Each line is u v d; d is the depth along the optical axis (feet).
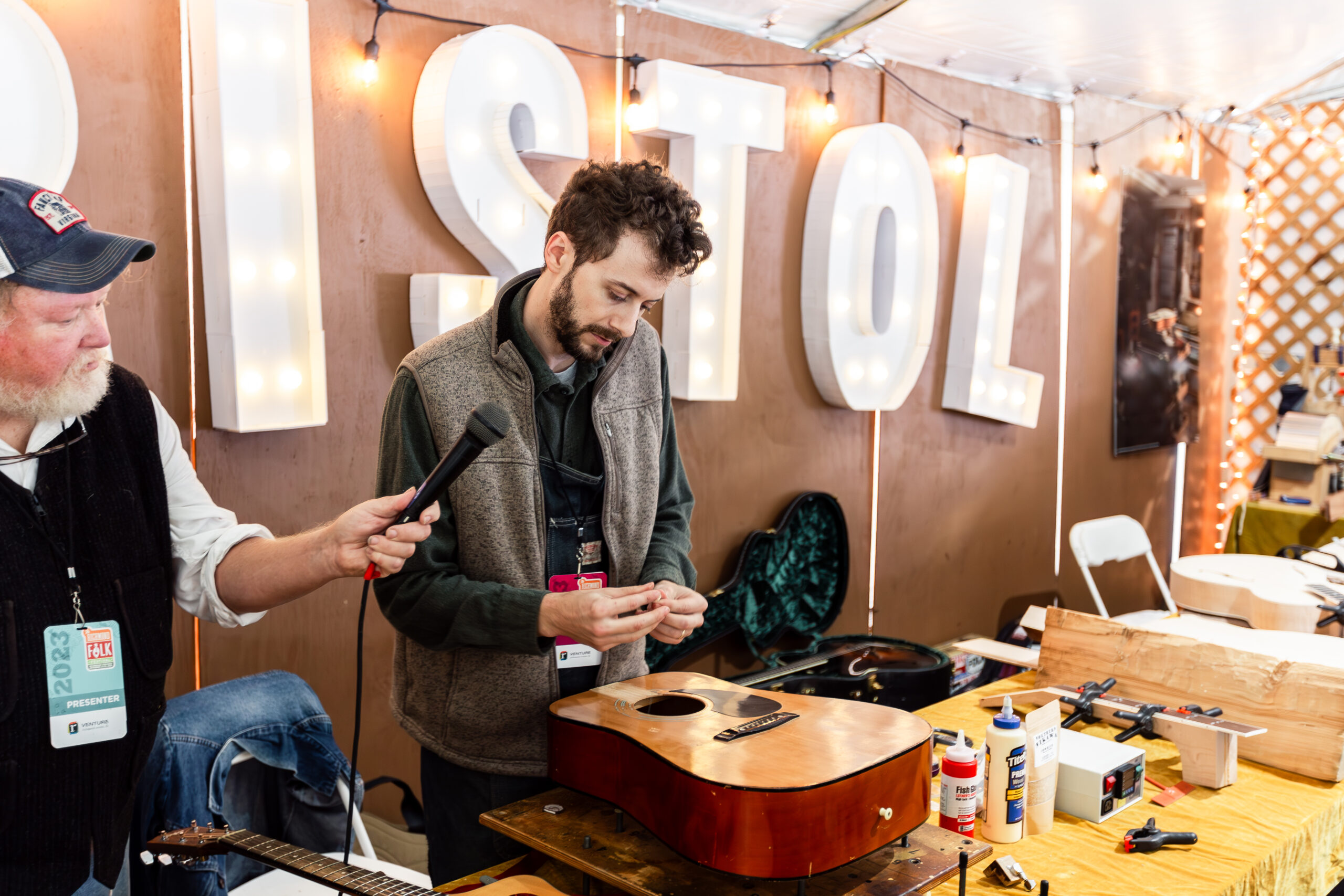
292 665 7.84
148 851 4.03
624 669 5.25
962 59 11.69
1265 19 11.14
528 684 4.86
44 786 3.93
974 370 12.06
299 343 7.50
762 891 3.84
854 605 11.70
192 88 7.05
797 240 10.71
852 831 3.81
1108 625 6.63
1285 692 5.81
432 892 3.57
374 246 8.00
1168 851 4.83
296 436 7.72
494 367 4.78
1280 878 4.93
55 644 3.93
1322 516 14.07
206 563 4.47
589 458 5.04
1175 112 14.61
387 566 3.93
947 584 12.68
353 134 7.80
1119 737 6.04
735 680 9.11
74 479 4.04
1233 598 9.75
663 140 9.60
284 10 7.19
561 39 8.81
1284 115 15.07
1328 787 5.57
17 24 6.21
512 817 4.45
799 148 10.59
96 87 6.68
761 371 10.55
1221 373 16.15
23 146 6.29
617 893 4.22
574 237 4.41
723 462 10.31
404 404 4.68
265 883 6.57
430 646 4.61
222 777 6.15
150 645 4.24
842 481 11.43
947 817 4.91
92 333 3.78
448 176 7.95
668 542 5.40
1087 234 13.71
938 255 11.58
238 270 7.14
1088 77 12.78
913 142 11.06
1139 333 14.53
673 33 9.55
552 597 4.34
